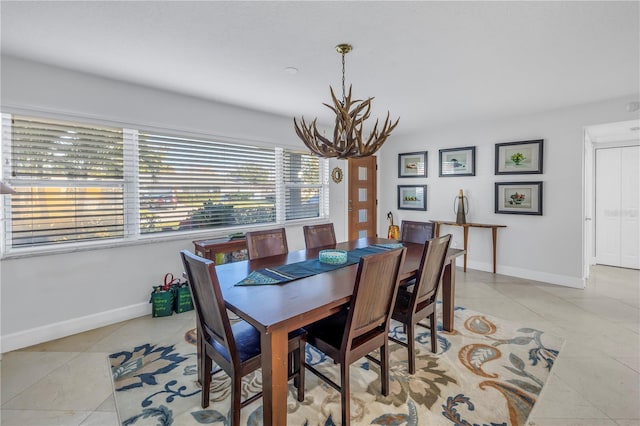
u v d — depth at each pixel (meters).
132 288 3.01
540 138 4.07
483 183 4.60
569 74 2.74
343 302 1.59
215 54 2.32
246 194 3.92
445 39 2.10
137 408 1.76
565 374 2.07
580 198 3.82
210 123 3.50
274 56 2.36
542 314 3.06
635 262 4.76
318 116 4.18
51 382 2.00
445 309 2.71
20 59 2.39
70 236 2.71
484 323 2.86
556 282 4.02
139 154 3.06
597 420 1.66
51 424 1.65
